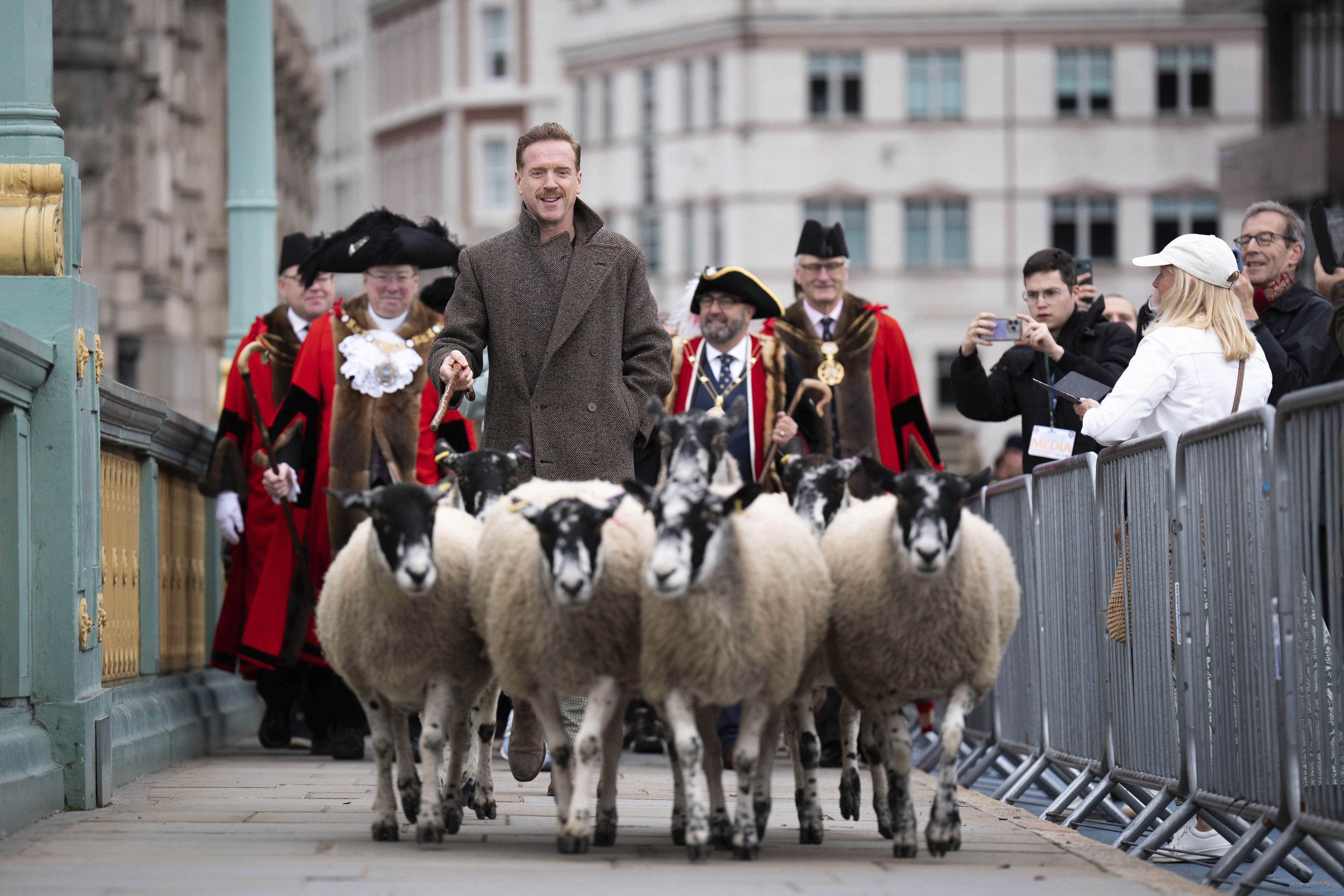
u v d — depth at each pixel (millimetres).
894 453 15945
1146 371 11242
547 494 9547
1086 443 14227
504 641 9242
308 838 9820
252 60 20641
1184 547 10281
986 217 84125
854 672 9672
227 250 52875
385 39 107562
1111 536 11773
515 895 7695
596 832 9742
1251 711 9375
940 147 84188
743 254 85125
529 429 11445
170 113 57656
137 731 13422
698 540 8617
